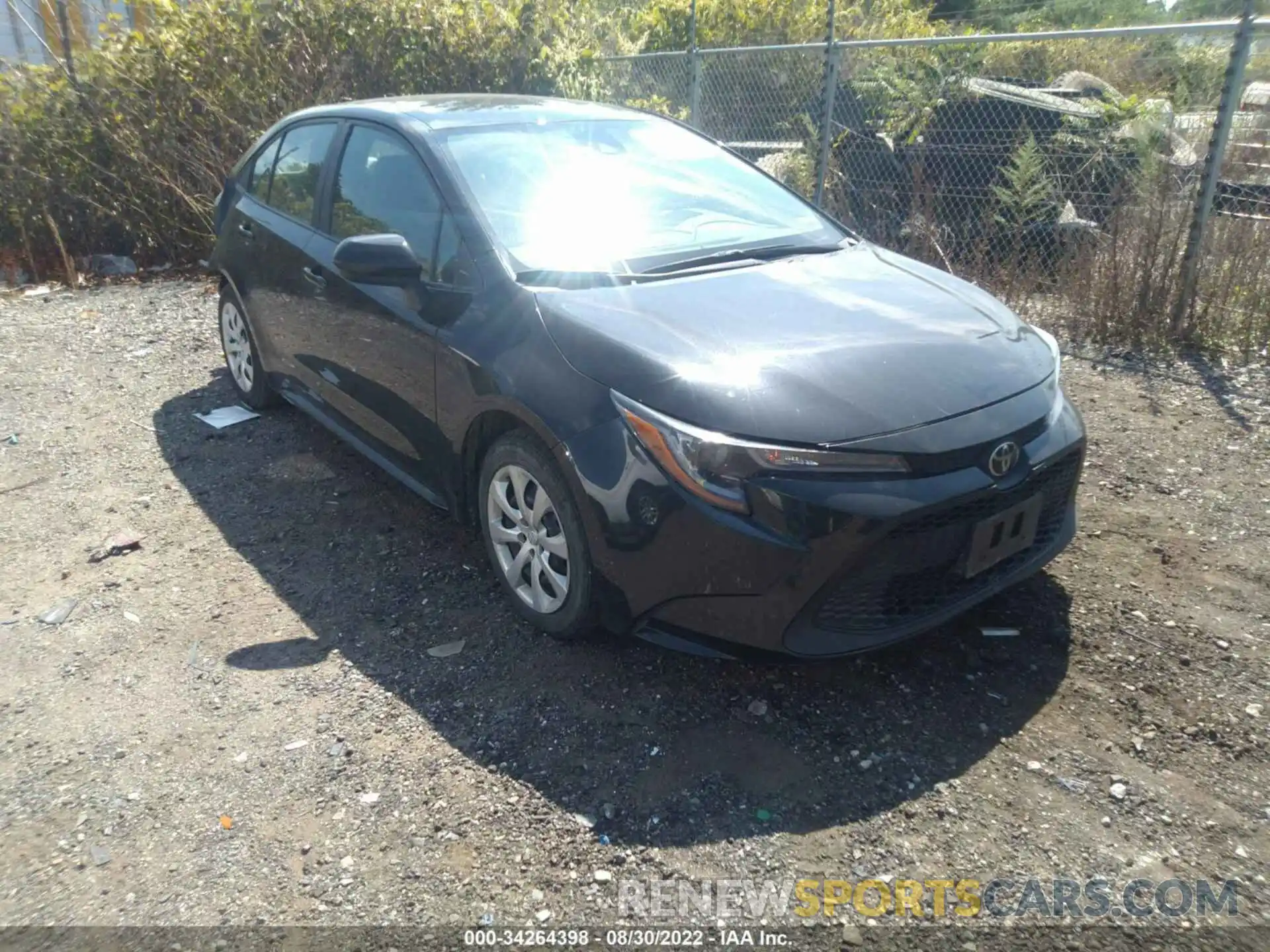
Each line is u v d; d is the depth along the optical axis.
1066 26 15.53
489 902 2.32
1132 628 3.31
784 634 2.71
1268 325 5.87
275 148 4.97
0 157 8.69
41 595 3.67
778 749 2.79
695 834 2.50
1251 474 4.42
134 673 3.20
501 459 3.24
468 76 9.23
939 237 7.25
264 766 2.77
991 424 2.85
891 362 2.95
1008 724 2.88
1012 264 6.87
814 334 3.06
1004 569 3.07
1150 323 6.11
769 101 9.56
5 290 8.30
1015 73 10.56
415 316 3.56
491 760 2.77
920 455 2.70
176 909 2.32
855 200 7.96
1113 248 6.19
